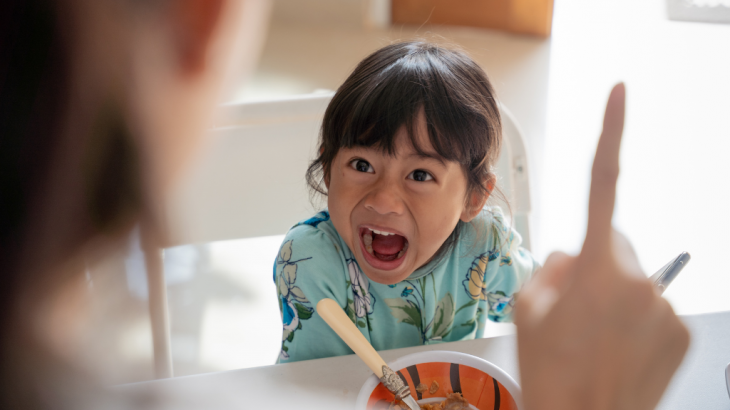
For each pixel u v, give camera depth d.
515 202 0.88
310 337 0.65
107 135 0.11
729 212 1.83
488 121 0.58
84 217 0.12
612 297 0.20
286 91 2.43
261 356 1.18
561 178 1.96
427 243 0.57
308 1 2.90
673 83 2.54
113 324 0.14
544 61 2.75
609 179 0.20
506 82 2.60
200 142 0.12
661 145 2.15
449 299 0.69
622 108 0.19
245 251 1.39
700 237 1.74
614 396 0.21
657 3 3.22
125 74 0.11
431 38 0.75
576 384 0.20
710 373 0.50
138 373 0.15
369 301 0.67
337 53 2.79
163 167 0.12
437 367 0.48
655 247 1.70
